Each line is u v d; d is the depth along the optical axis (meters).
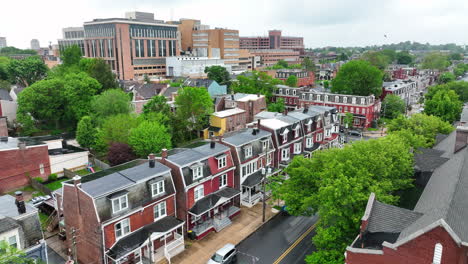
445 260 19.58
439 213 21.89
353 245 23.39
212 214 41.88
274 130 52.28
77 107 75.75
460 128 37.47
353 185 27.30
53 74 102.06
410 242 20.45
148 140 53.56
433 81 173.12
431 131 51.81
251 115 83.81
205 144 45.28
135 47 168.88
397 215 24.84
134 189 32.97
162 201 35.66
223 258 33.12
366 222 23.66
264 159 50.53
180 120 68.94
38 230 29.69
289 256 35.19
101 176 33.97
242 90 107.81
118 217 31.03
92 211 30.11
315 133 62.53
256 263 33.94
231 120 75.12
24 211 29.55
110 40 166.00
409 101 126.56
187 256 35.38
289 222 42.56
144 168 36.16
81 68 105.19
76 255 33.75
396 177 33.00
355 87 108.50
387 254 21.28
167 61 174.62
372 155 30.66
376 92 109.50
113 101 69.00
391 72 168.50
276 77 151.00
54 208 42.06
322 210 29.03
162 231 33.41
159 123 62.88
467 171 29.08
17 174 50.44
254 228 40.97
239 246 37.12
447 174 31.06
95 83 80.69
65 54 114.69
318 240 28.73
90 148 63.62
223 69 138.88
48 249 36.22
